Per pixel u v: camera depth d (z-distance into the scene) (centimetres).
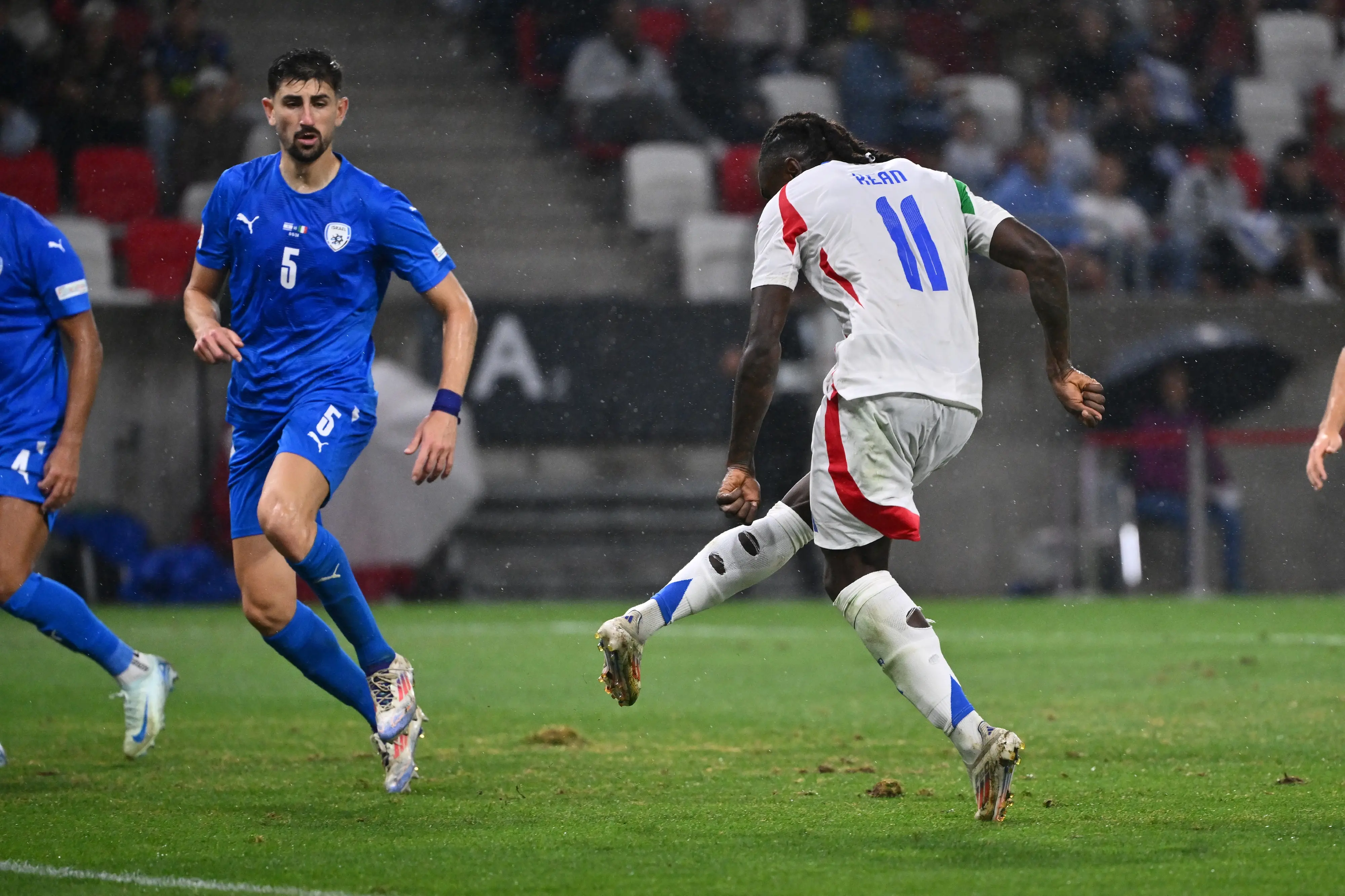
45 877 1199
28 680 2811
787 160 1520
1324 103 6694
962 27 6694
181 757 1903
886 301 1381
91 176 5678
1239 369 5034
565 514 5066
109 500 4922
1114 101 6347
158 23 5900
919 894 1113
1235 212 6016
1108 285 5631
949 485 5106
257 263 1600
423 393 4628
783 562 1495
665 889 1138
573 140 6431
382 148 6462
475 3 6650
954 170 6081
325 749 1967
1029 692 2538
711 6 6656
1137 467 5019
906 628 1370
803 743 2000
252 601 1639
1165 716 2216
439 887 1154
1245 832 1347
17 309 1734
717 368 5147
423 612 4350
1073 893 1109
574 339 5106
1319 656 3041
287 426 1570
